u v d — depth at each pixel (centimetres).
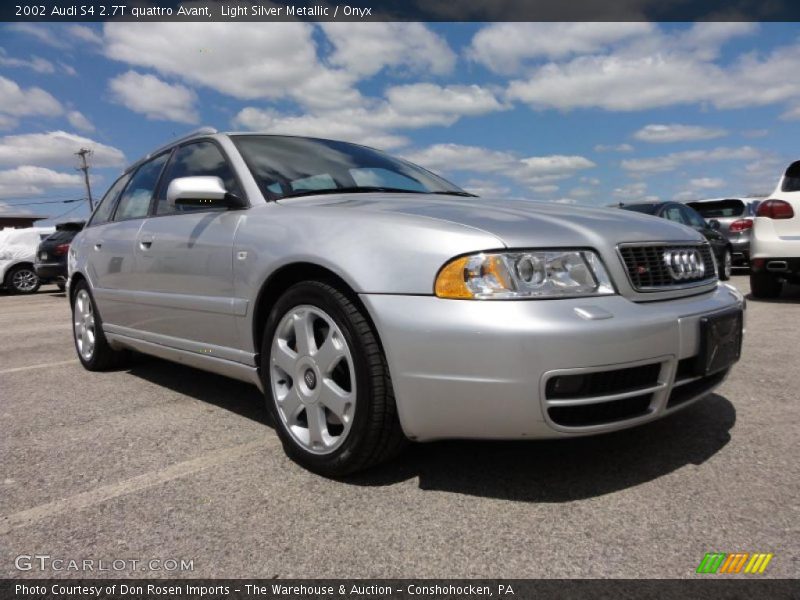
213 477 236
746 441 259
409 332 202
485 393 193
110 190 443
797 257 624
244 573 172
